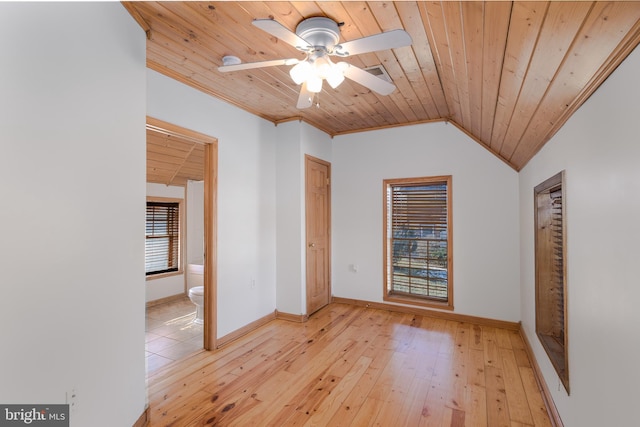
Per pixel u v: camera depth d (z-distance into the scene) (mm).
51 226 1206
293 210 3793
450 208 3797
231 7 1706
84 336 1366
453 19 1518
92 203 1426
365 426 1900
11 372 1044
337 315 3961
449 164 3812
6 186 1033
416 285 4086
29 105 1118
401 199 4164
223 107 3109
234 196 3246
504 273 3521
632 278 1045
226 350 2957
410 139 4035
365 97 3100
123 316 1644
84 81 1385
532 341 2719
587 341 1438
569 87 1437
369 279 4285
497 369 2588
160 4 1691
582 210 1511
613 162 1180
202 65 2439
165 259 4875
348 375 2496
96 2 1464
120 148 1635
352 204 4410
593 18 960
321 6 1651
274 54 2266
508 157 3314
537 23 1140
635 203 1022
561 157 1843
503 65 1620
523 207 3160
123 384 1643
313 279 4039
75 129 1330
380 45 1564
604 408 1255
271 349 2971
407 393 2246
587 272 1443
